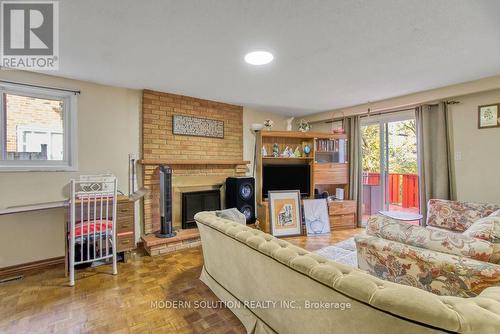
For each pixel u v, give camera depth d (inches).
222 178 164.4
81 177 117.6
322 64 96.8
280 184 172.1
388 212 141.0
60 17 64.9
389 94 140.3
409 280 52.9
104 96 123.7
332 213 168.6
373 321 35.5
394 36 74.7
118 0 58.1
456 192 130.2
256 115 185.0
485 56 89.7
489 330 27.2
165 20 66.3
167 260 115.4
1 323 69.7
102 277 97.8
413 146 154.5
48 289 88.4
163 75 110.0
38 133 110.8
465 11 61.9
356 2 58.4
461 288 45.9
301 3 58.8
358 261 64.0
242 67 100.0
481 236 55.9
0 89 101.4
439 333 29.1
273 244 54.3
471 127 124.6
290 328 53.5
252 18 65.2
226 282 77.5
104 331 66.6
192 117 149.6
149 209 134.3
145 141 133.3
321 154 190.5
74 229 93.0
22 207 95.4
